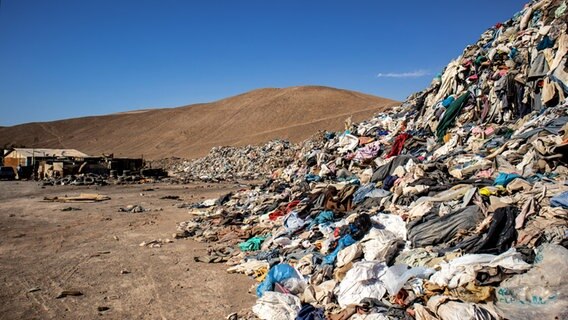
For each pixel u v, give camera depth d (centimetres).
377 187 1334
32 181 4375
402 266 742
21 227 1673
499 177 995
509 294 577
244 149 5434
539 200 801
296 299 750
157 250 1270
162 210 2159
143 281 967
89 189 3403
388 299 682
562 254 586
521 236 718
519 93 1502
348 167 1897
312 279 827
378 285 710
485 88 1684
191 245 1336
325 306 714
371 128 2234
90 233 1546
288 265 848
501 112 1544
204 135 10269
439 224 844
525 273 593
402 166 1366
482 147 1365
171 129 11481
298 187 1755
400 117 2225
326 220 1197
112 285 940
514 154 1138
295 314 705
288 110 10600
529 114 1393
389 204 1135
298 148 4597
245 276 992
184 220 1823
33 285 938
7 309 794
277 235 1220
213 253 1204
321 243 1024
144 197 2784
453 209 900
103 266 1093
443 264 700
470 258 682
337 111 10238
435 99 1983
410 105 2320
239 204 1989
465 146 1479
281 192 1938
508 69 1639
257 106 11244
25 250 1275
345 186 1363
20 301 838
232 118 11006
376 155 1859
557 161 994
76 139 12169
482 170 1139
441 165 1263
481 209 848
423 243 830
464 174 1155
